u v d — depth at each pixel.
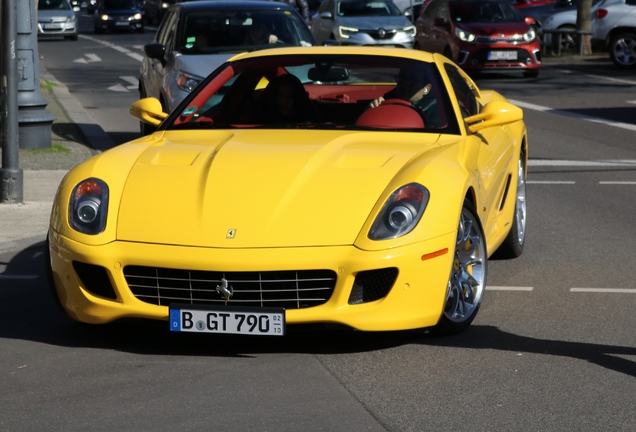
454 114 6.24
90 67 27.03
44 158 11.91
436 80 6.47
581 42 28.47
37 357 5.17
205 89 6.68
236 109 6.56
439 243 5.09
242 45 12.29
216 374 4.88
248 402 4.49
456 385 4.72
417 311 5.09
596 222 8.86
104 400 4.52
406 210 5.05
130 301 5.10
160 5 51.72
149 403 4.48
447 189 5.24
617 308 6.11
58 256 5.25
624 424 4.22
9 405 4.47
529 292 6.51
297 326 5.01
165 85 11.88
